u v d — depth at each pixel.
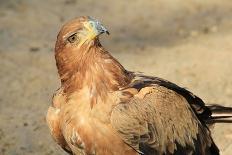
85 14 24.23
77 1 25.75
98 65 9.91
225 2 25.23
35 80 17.77
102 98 9.84
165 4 25.39
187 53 19.94
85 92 9.87
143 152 10.08
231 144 13.37
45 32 22.08
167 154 10.31
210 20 23.55
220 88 16.80
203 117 10.96
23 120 15.19
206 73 17.91
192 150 10.58
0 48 20.16
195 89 16.80
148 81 10.34
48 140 14.20
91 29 9.84
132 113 9.84
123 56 19.92
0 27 22.05
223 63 18.58
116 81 9.98
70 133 9.92
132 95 10.02
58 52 10.08
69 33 9.93
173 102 10.34
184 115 10.46
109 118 9.76
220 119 10.91
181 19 23.89
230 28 22.47
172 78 17.66
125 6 25.31
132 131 9.84
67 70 10.02
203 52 19.83
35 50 20.19
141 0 25.92
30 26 22.50
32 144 14.03
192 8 24.88
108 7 25.19
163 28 23.03
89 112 9.79
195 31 22.47
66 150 10.66
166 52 20.31
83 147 9.95
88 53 9.88
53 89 17.19
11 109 15.87
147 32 22.66
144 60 19.48
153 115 10.05
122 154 9.97
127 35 22.33
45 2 25.22
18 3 24.69
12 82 17.59
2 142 14.08
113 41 21.67
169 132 10.25
